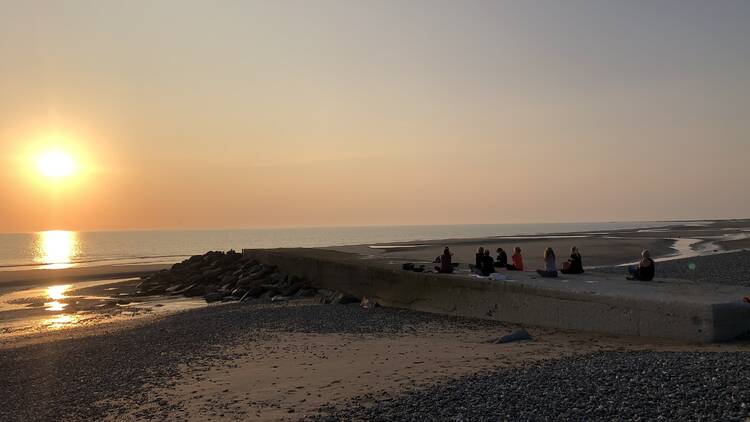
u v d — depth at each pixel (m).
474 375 11.22
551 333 17.70
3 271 57.56
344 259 34.53
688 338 15.21
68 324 26.31
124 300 34.88
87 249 136.62
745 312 15.33
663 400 8.34
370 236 199.88
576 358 12.42
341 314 24.00
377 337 17.91
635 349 14.12
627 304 16.70
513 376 10.73
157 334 20.77
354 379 11.88
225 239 196.25
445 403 9.30
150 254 102.62
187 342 18.58
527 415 8.27
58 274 52.56
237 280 39.09
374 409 9.39
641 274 20.91
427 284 24.69
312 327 20.52
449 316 22.84
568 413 8.17
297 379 12.32
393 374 12.09
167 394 12.02
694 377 9.37
